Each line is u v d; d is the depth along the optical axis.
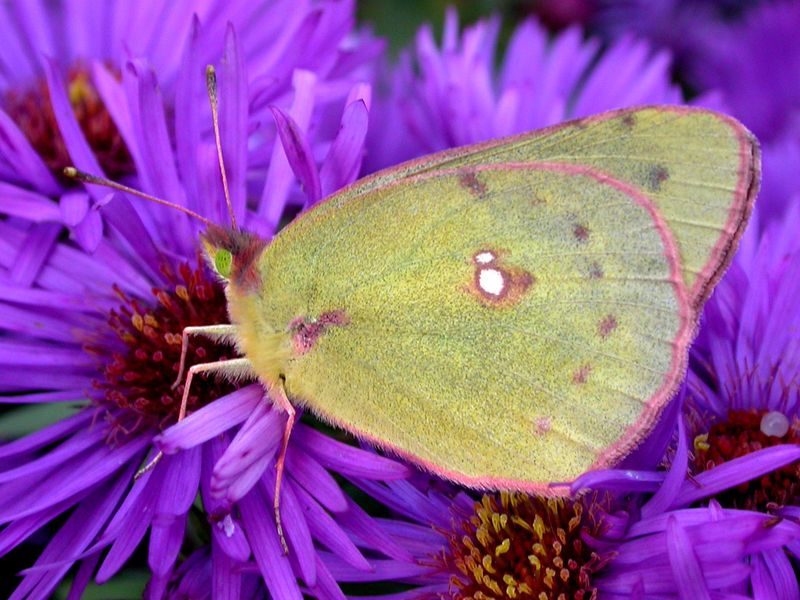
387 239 0.09
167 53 0.12
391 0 0.15
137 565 0.10
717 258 0.09
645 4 0.17
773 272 0.10
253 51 0.12
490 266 0.09
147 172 0.10
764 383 0.10
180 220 0.11
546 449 0.09
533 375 0.09
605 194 0.09
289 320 0.09
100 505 0.10
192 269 0.11
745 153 0.09
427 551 0.10
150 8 0.12
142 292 0.11
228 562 0.09
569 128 0.09
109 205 0.10
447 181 0.09
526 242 0.09
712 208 0.09
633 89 0.13
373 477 0.09
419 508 0.10
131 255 0.11
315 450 0.09
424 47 0.13
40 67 0.12
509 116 0.12
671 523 0.08
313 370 0.09
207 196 0.10
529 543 0.10
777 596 0.09
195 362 0.10
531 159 0.09
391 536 0.10
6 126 0.10
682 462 0.09
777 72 0.16
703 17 0.17
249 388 0.09
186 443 0.09
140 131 0.10
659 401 0.09
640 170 0.09
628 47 0.13
